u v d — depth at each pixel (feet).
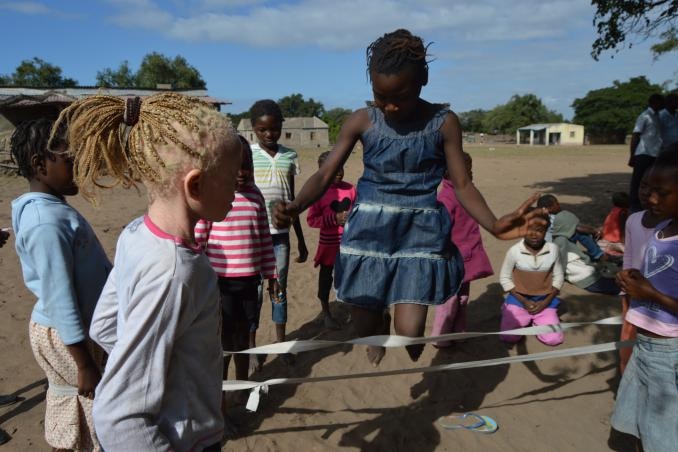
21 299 19.76
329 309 18.53
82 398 7.54
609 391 13.21
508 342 15.88
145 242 4.87
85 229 7.32
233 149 5.08
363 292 8.27
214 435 5.46
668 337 8.55
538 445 11.23
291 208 7.86
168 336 4.77
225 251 11.25
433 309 18.90
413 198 8.15
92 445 7.63
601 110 250.57
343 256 8.47
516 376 14.07
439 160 8.15
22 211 6.98
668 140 27.91
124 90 89.51
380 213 8.17
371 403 12.96
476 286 20.99
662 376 8.62
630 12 36.27
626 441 11.23
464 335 9.13
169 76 217.56
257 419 12.24
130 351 4.66
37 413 12.43
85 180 5.35
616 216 22.77
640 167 28.78
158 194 4.96
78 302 7.20
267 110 14.53
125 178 5.45
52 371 7.45
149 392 4.71
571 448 11.09
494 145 230.68
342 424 12.08
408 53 7.07
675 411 8.53
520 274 15.96
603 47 38.58
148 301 4.68
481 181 60.85
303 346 8.98
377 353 9.64
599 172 72.18
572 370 14.25
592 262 20.88
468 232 14.64
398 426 11.94
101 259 7.56
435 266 8.24
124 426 4.66
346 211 16.19
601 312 18.02
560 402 12.83
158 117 4.87
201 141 4.82
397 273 8.29
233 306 11.45
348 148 8.24
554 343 15.65
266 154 14.79
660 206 8.41
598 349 10.20
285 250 14.64
